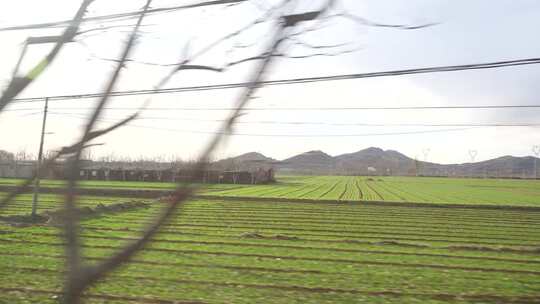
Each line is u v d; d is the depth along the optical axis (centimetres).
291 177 14375
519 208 4466
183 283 1414
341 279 1509
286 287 1398
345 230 2852
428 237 2656
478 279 1549
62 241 245
